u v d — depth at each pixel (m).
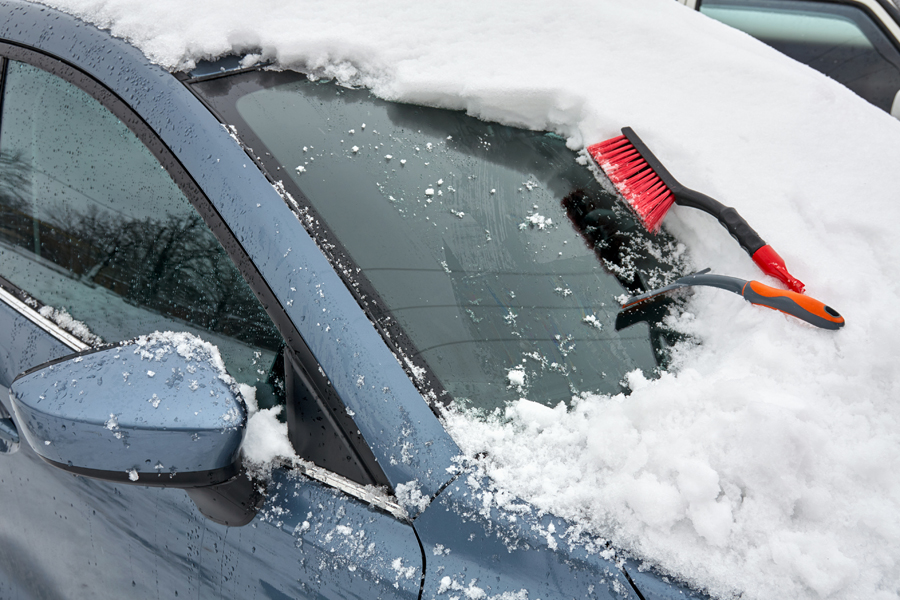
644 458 0.93
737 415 0.95
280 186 1.18
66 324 1.46
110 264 1.38
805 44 2.88
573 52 1.72
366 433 0.99
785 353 1.11
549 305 1.19
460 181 1.36
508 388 1.07
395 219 1.22
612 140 1.50
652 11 1.87
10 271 1.63
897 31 2.74
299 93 1.44
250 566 1.08
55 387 0.91
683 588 0.83
